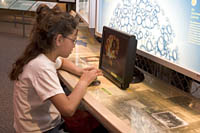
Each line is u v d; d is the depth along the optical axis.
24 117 1.39
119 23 1.85
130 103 1.28
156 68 1.71
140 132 1.02
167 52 1.36
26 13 6.88
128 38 1.37
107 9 2.02
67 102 1.24
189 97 1.37
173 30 1.30
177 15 1.26
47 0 6.42
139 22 1.59
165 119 1.14
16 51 4.49
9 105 2.83
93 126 1.95
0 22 6.58
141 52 1.59
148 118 1.15
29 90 1.34
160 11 1.38
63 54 1.35
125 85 1.43
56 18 1.27
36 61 1.29
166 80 1.64
